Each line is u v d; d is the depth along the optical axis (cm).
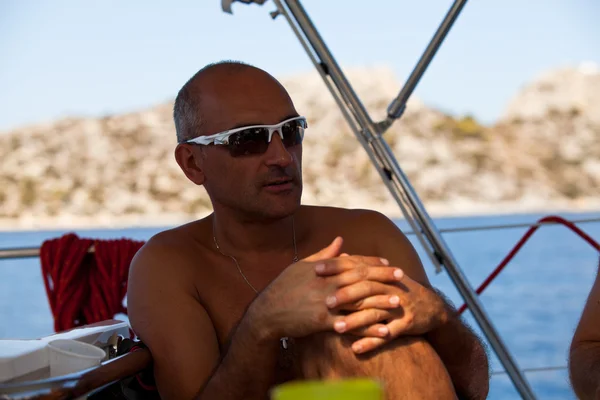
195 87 180
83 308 256
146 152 8519
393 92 9138
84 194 8256
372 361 134
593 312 166
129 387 167
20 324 2506
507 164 9000
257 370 147
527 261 3491
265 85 176
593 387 155
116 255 254
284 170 170
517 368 245
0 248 256
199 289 177
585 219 276
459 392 164
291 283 141
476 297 241
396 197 242
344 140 8438
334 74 236
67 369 137
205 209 8275
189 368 164
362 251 186
